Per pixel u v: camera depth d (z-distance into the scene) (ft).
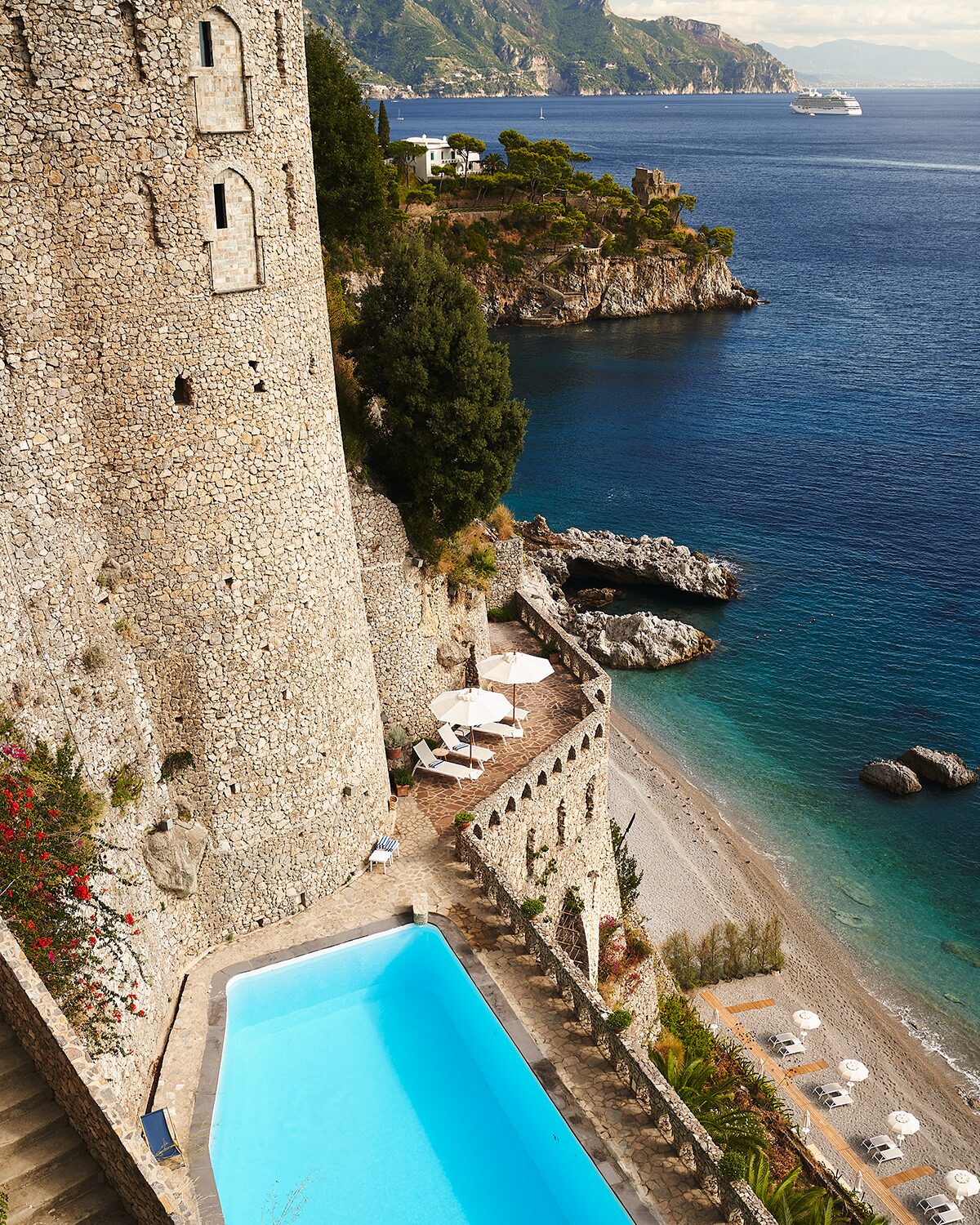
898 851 214.90
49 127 72.95
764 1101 140.77
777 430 460.55
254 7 80.02
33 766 73.10
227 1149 77.97
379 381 135.13
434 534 138.31
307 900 102.06
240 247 83.97
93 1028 70.79
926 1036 169.78
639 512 370.53
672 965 173.68
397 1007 92.38
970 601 306.76
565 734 134.00
